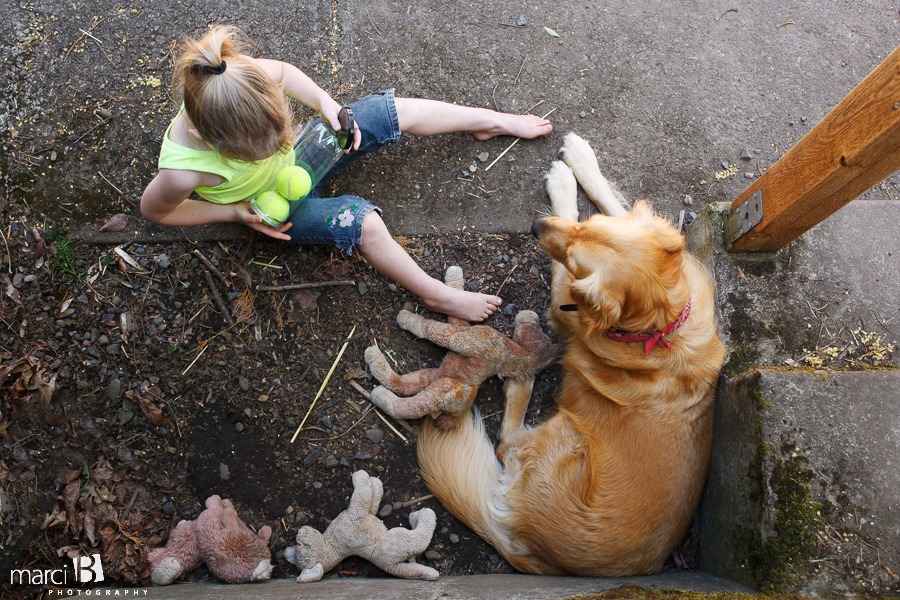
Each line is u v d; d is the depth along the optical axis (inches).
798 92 125.5
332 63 118.6
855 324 97.4
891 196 120.3
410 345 111.7
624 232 83.4
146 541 98.4
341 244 101.1
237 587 91.4
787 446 81.4
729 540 90.1
